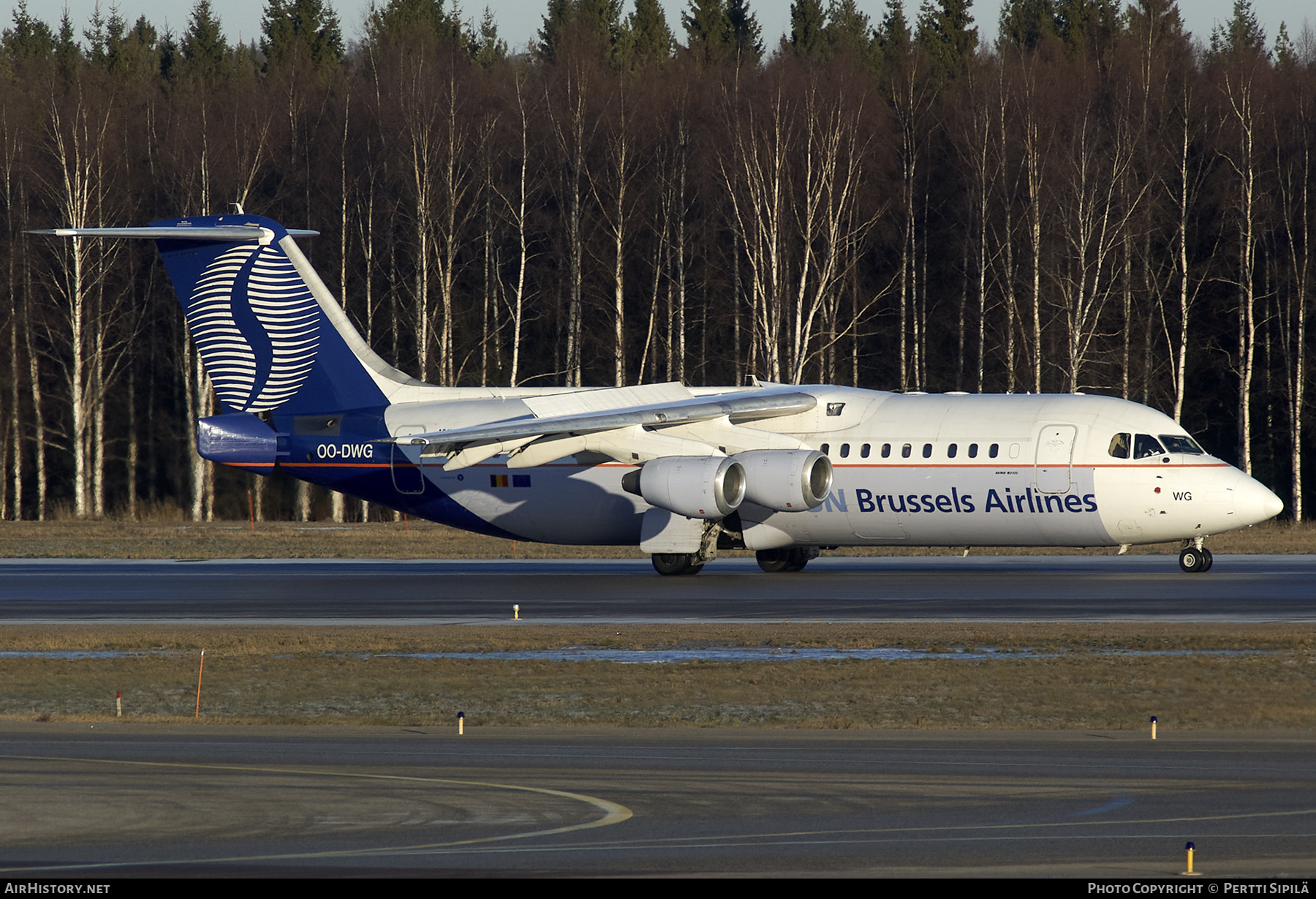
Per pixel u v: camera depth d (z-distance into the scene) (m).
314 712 65.56
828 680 70.94
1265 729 57.94
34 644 86.62
